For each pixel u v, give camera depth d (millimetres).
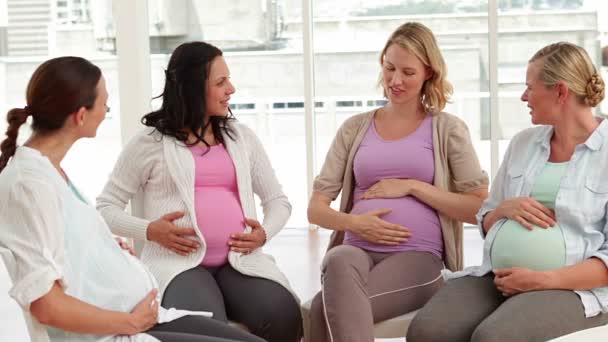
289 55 6473
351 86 6484
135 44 5852
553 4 6102
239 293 2926
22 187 2139
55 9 6566
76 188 2361
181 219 3000
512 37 6180
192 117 3041
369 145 3244
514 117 6242
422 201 3158
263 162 3223
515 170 2857
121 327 2262
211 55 3049
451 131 3176
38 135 2307
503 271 2662
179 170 3010
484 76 6227
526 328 2449
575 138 2750
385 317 2906
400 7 6316
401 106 3238
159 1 6332
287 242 6254
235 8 6410
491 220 2863
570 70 2686
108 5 6520
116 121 6680
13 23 6598
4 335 4188
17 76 6656
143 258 3035
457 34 6238
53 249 2145
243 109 6578
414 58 3129
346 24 6414
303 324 2998
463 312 2633
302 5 6305
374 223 3072
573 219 2684
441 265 3135
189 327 2518
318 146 6598
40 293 2100
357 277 2803
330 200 3332
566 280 2578
